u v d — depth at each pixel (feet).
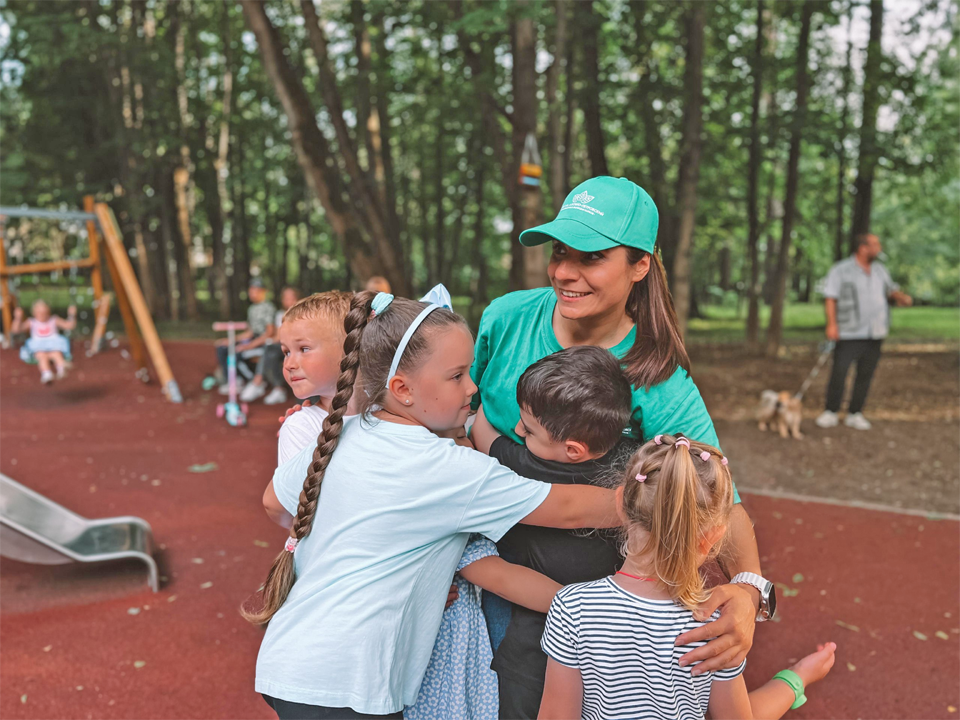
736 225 70.03
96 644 12.23
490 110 39.88
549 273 5.75
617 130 61.77
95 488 20.61
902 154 45.29
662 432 5.86
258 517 18.43
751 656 11.96
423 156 83.35
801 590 14.43
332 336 6.54
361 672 5.13
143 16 69.10
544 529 5.69
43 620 13.06
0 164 60.85
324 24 64.34
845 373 28.09
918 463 23.67
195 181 80.48
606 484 5.57
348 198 42.80
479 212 81.92
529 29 31.81
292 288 32.89
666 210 51.01
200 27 75.61
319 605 5.28
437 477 5.24
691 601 5.25
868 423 28.78
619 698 5.37
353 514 5.31
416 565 5.32
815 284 110.42
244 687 11.00
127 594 14.12
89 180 72.90
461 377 5.51
